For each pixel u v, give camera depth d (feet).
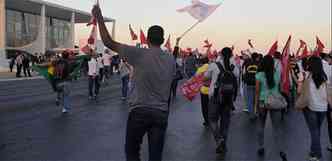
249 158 21.84
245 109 41.55
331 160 21.67
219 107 23.30
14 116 34.88
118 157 21.15
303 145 25.27
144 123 13.05
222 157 21.94
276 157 22.18
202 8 26.32
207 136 27.58
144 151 22.61
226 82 23.04
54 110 39.37
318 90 20.99
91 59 50.47
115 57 123.54
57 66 37.86
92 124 31.37
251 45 44.09
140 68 13.01
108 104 45.39
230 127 31.76
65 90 37.73
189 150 23.39
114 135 27.02
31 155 21.15
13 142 24.23
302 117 37.50
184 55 67.72
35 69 39.60
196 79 29.81
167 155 22.06
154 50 13.20
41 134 26.86
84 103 46.06
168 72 13.23
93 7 13.00
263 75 21.98
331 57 29.71
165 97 13.24
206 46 51.21
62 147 23.18
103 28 12.93
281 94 22.30
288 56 23.49
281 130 30.45
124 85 49.83
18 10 205.87
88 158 20.81
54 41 235.81
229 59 23.65
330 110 23.06
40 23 202.69
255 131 30.04
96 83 51.29
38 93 57.93
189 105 46.96
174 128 30.66
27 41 213.66
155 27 13.42
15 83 80.33
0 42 169.99
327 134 29.50
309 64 21.25
